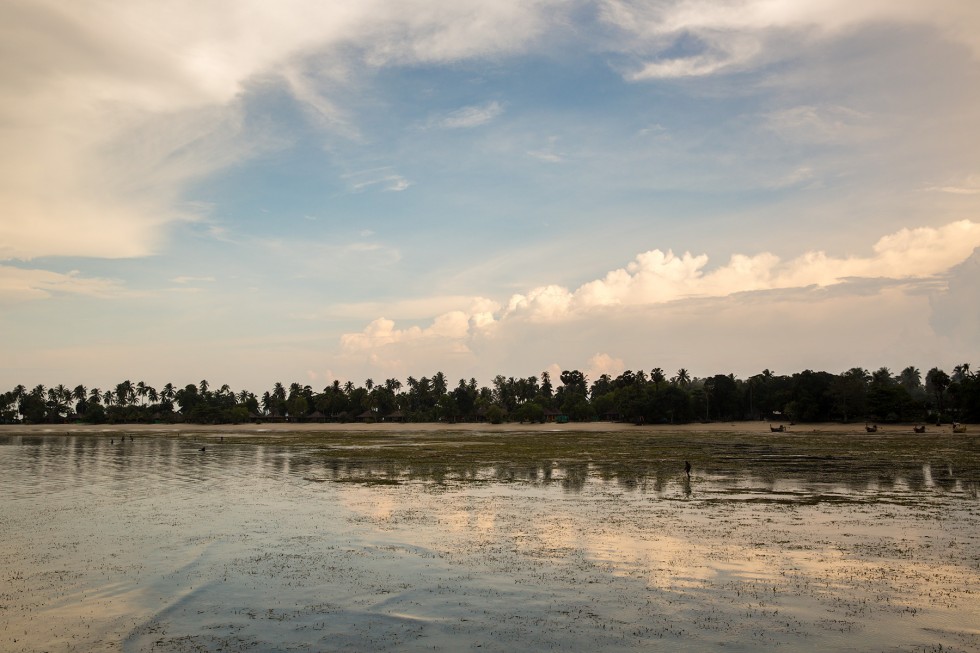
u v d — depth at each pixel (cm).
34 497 4125
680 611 1778
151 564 2352
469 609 1819
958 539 2611
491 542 2636
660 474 5078
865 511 3281
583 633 1628
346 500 3831
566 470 5450
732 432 13862
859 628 1638
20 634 1669
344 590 2008
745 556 2356
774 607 1800
